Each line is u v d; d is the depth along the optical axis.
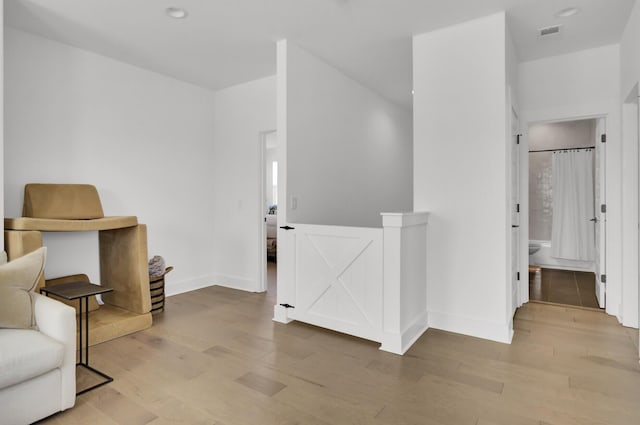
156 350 2.82
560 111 3.78
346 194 4.42
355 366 2.55
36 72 3.33
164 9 2.92
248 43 3.54
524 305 3.97
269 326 3.37
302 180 3.68
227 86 4.80
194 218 4.75
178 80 4.55
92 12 2.95
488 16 3.00
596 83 3.60
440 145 3.23
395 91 5.01
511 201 3.22
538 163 6.46
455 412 2.00
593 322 3.41
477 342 2.96
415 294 3.08
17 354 1.78
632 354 2.71
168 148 4.45
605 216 3.71
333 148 4.16
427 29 3.24
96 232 3.74
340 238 3.10
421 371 2.47
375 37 3.40
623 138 3.29
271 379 2.37
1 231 2.58
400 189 5.84
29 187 3.23
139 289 3.30
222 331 3.23
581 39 3.42
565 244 6.07
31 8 2.87
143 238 3.33
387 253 2.84
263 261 4.65
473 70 3.07
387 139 5.40
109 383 2.32
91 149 3.73
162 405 2.08
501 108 2.96
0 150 2.57
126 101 4.02
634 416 1.96
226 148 4.89
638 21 2.72
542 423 1.90
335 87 4.19
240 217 4.76
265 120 4.48
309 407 2.05
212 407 2.05
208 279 4.93
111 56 3.84
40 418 1.89
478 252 3.07
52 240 3.43
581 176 5.97
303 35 3.38
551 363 2.58
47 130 3.41
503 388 2.25
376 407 2.05
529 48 3.60
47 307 2.07
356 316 3.02
